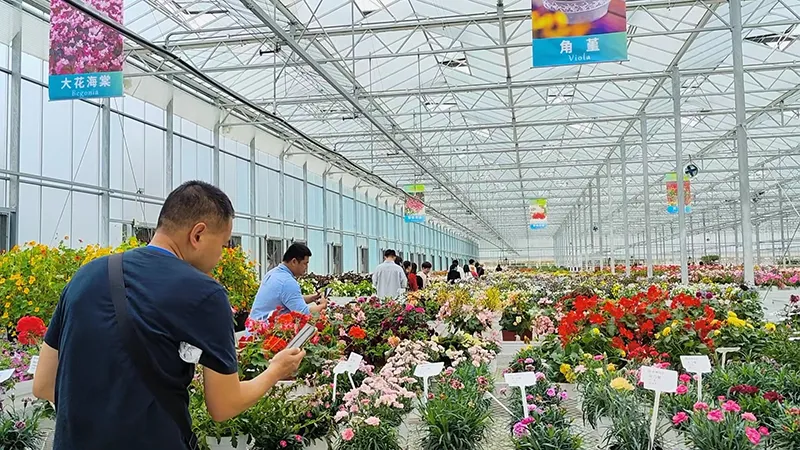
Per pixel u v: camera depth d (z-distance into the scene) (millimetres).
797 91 16703
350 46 13844
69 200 11719
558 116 21375
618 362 5375
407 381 4609
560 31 7504
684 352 5359
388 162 27016
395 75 16297
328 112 17062
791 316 8750
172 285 1699
